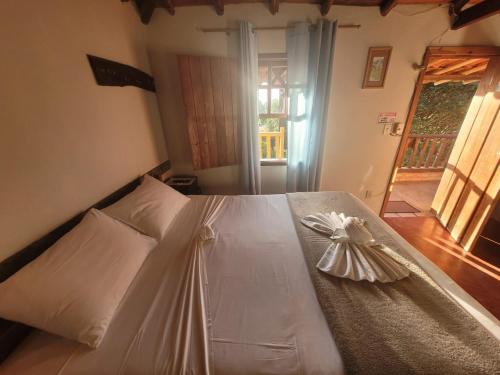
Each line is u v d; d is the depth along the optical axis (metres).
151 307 0.96
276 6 2.02
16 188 0.98
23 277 0.85
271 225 1.59
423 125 4.47
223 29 2.16
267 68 2.44
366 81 2.31
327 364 0.74
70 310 0.82
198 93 2.29
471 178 2.21
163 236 1.46
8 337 0.82
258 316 0.92
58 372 0.74
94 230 1.14
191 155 2.62
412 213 2.95
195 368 0.74
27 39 1.04
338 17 2.11
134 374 0.73
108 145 1.60
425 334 0.80
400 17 2.09
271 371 0.73
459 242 2.27
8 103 0.96
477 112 2.22
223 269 1.18
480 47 2.11
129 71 1.87
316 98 2.32
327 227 1.45
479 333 0.80
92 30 1.47
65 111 1.24
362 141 2.60
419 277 1.07
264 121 3.06
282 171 2.82
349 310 0.90
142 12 2.06
